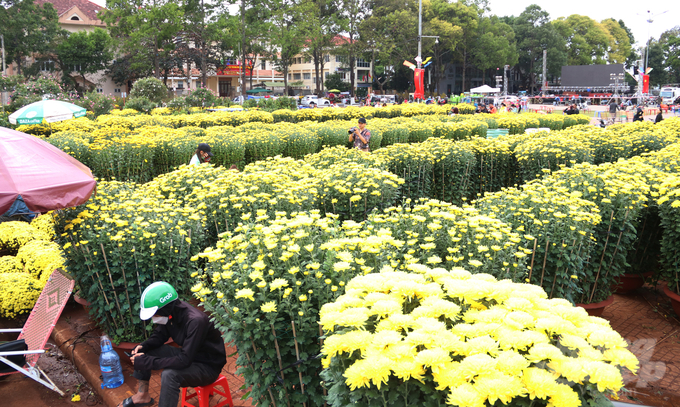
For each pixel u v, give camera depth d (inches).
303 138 468.8
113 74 2269.9
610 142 373.4
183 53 2206.0
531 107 1980.8
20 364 167.3
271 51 2166.6
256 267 108.7
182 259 179.5
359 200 220.8
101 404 161.9
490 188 364.2
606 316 208.8
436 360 68.9
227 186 214.8
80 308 227.8
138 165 371.6
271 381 114.3
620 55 3575.3
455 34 2484.0
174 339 138.3
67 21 2287.2
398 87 3115.2
